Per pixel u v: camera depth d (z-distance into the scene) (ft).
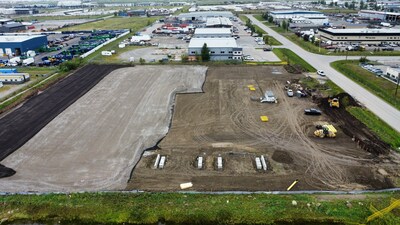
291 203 68.74
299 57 209.26
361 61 192.34
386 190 72.95
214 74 172.86
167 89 146.92
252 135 100.73
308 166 83.25
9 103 130.11
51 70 186.29
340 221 63.82
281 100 131.64
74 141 97.50
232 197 71.00
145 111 120.88
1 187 75.31
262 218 64.95
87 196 71.41
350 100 128.26
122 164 84.94
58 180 78.07
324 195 71.31
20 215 66.74
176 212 66.59
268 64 192.54
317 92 139.85
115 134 102.06
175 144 95.55
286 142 96.07
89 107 125.18
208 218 65.10
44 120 112.98
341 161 85.40
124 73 175.42
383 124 107.24
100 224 64.85
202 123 110.01
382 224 62.28
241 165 84.17
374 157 87.15
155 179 78.43
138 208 67.87
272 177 78.74
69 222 65.46
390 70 158.51
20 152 91.15
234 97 135.64
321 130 99.35
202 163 84.89
